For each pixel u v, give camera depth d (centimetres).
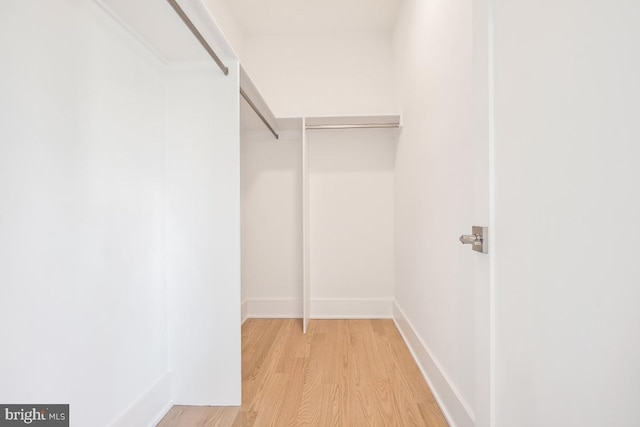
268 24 291
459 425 131
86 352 106
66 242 99
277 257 305
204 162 158
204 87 158
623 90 51
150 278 144
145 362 139
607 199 54
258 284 304
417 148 205
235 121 157
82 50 106
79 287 103
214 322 157
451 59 142
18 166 84
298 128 296
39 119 90
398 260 273
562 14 63
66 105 99
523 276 76
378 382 179
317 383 178
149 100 145
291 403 159
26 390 86
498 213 86
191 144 158
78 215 104
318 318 300
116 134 122
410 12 225
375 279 301
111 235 119
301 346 231
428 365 176
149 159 145
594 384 56
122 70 126
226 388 157
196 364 158
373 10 272
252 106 204
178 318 158
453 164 140
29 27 87
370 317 299
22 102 85
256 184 304
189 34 134
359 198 301
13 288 83
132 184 132
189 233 158
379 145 300
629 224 50
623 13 51
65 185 99
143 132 140
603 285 55
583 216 59
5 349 81
